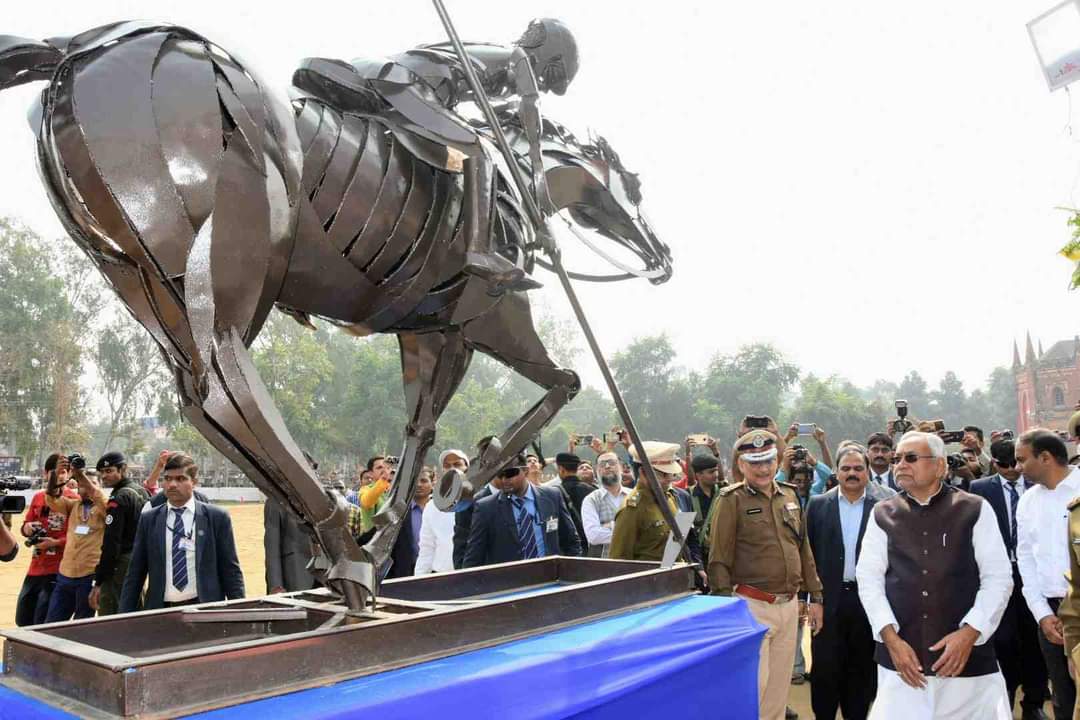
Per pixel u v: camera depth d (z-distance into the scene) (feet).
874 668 16.39
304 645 6.52
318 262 7.93
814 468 23.79
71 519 21.65
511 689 6.93
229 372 6.89
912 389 364.99
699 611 10.03
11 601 33.04
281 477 7.34
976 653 11.50
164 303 7.06
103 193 6.62
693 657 8.93
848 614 16.17
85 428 191.21
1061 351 244.01
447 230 8.80
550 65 10.93
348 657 6.79
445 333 10.40
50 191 7.06
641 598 10.38
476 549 16.97
